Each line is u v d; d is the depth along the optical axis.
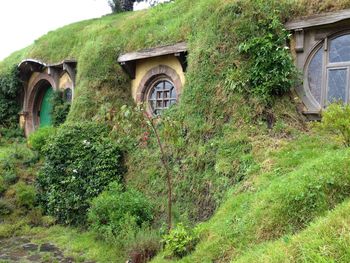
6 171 8.80
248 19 6.61
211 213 5.55
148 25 9.59
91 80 9.49
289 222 3.76
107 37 10.08
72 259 5.77
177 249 4.50
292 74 6.29
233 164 5.64
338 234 2.85
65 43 12.25
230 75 6.40
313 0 6.35
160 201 6.43
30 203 7.89
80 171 7.56
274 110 6.11
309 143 5.41
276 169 4.97
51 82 12.58
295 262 2.84
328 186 3.84
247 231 4.00
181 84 8.12
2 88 14.00
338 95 6.17
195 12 8.08
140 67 9.21
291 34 6.53
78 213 7.32
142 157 7.45
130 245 5.25
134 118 5.58
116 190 6.87
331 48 6.27
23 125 14.01
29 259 5.78
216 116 6.43
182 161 6.53
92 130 8.24
